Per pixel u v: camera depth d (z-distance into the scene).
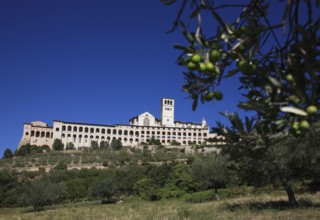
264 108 2.86
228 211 23.23
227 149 3.24
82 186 62.88
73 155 102.69
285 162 20.64
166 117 147.12
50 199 47.25
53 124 134.00
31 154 108.00
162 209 30.33
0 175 67.44
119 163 90.38
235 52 2.62
